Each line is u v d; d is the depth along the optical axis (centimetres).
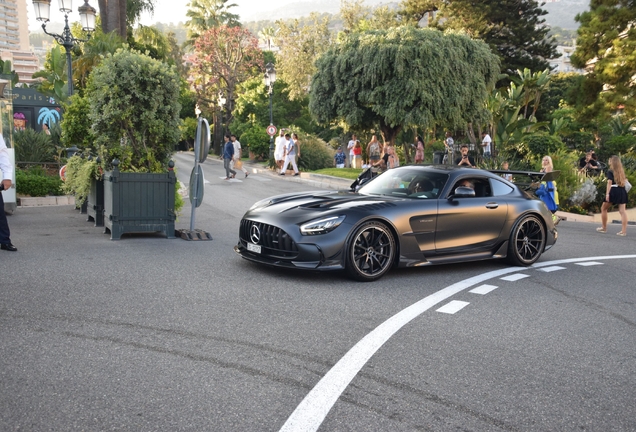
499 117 2700
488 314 541
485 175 791
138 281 610
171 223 913
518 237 798
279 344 427
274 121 4750
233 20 5622
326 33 4831
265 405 321
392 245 675
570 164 1961
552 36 4869
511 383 371
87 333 432
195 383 348
